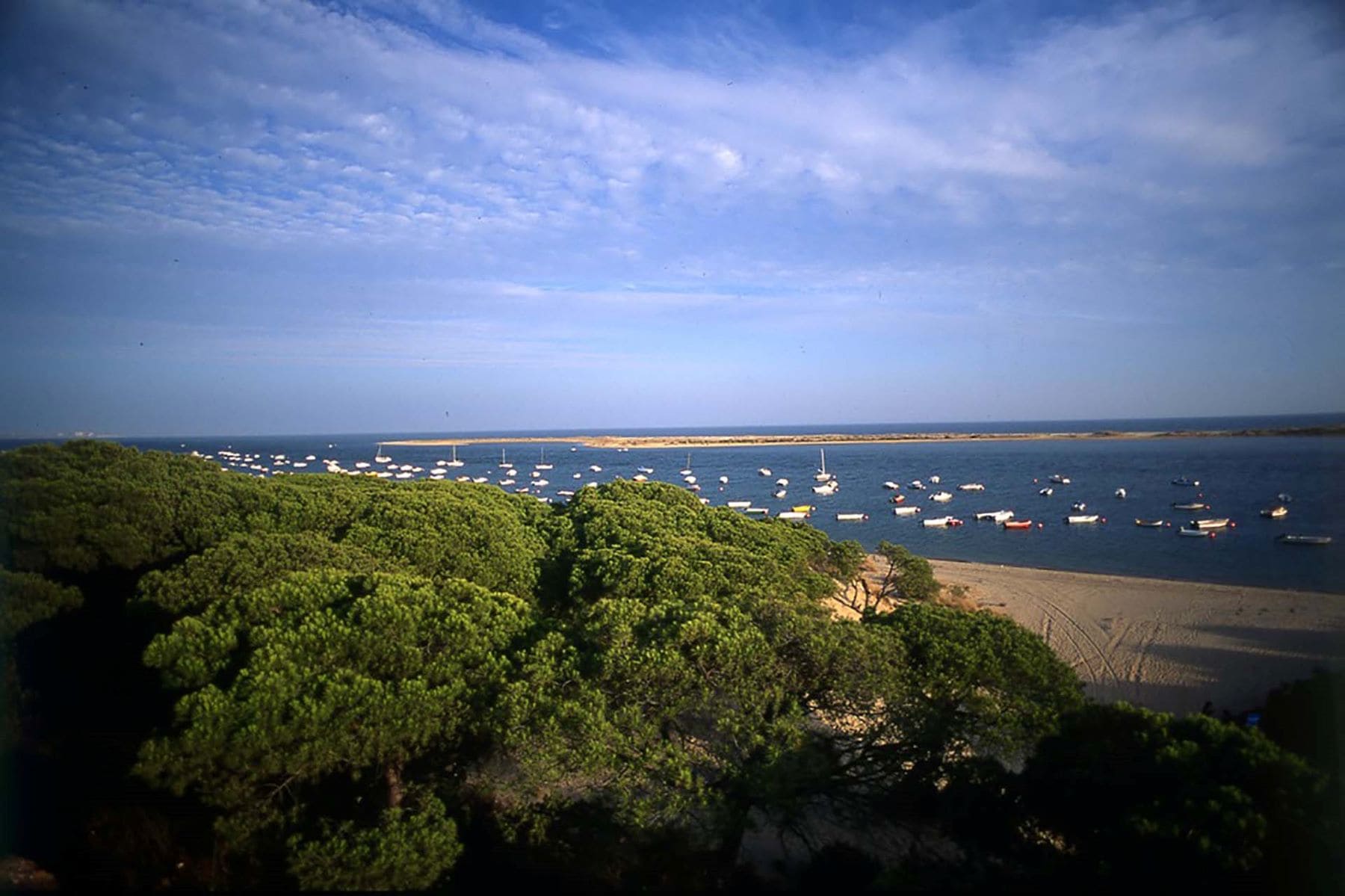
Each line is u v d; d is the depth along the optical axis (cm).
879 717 1161
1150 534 6141
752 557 1756
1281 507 6944
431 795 994
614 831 981
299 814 936
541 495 10738
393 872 852
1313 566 4647
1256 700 2159
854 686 1128
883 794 1116
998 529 6850
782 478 13162
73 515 1602
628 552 1805
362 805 1022
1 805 1030
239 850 915
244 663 989
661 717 1059
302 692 944
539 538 2184
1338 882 687
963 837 985
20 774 1106
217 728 876
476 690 1080
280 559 1437
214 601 1216
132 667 1288
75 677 1336
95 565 1577
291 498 1981
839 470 14450
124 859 955
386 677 1054
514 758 1021
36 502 1612
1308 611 3259
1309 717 1120
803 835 1098
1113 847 798
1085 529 6581
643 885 962
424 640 1122
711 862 1009
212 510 1830
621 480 3023
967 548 5797
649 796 965
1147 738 904
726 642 1098
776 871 1046
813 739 1093
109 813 1030
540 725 980
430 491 2484
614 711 1036
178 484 1922
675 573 1552
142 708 1241
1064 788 933
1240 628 2975
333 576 1241
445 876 929
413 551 1691
